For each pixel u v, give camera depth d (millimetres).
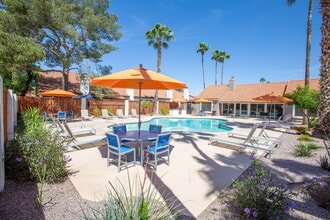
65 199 4016
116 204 2717
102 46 23516
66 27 19391
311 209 3941
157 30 32688
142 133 7680
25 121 9539
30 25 19094
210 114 35688
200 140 10398
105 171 5648
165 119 25625
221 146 9156
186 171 5863
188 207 3916
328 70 11438
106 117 22453
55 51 22594
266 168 6324
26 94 23422
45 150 4789
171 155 7512
